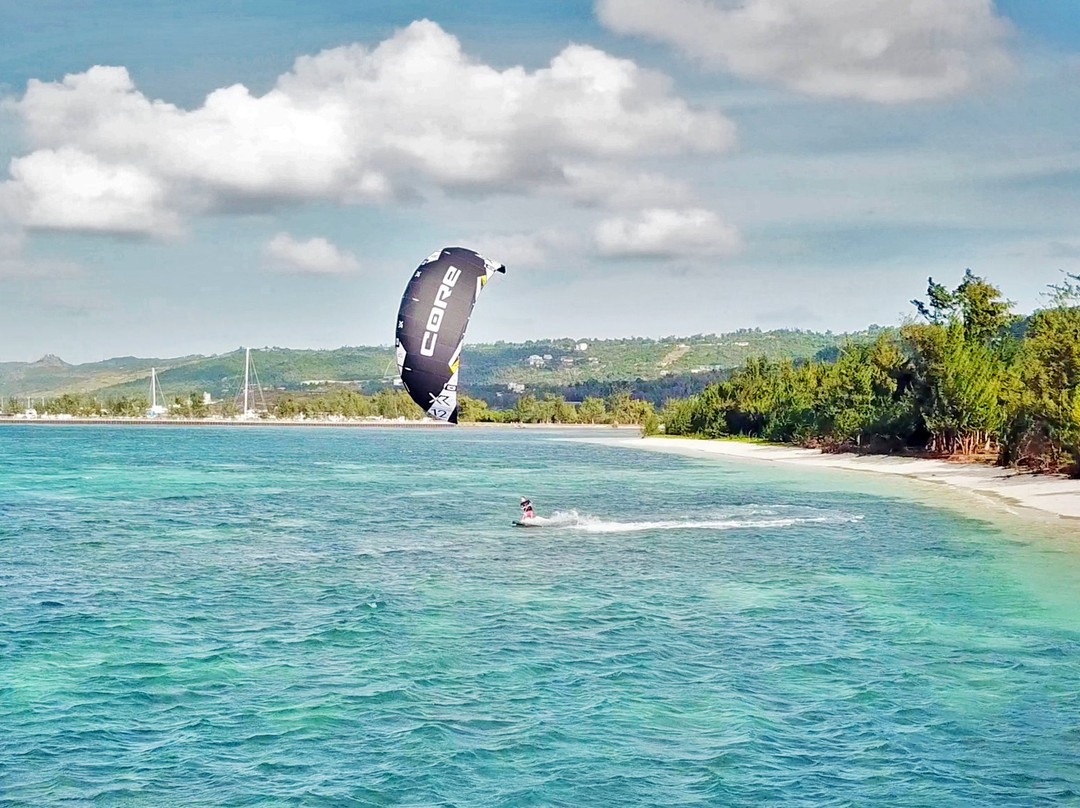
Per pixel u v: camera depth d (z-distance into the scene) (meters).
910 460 103.50
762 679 25.58
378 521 60.84
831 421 124.88
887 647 28.61
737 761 20.25
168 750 20.89
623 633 30.47
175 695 24.42
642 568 42.44
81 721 22.55
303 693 24.53
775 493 77.06
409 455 146.88
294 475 102.62
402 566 43.31
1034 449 82.69
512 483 90.69
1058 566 41.66
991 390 98.50
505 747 21.02
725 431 176.38
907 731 21.86
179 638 30.05
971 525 54.91
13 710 23.23
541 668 26.62
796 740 21.41
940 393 102.50
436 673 26.17
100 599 36.03
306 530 56.47
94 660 27.55
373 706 23.56
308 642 29.48
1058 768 19.91
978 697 24.09
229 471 109.19
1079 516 57.59
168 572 41.94
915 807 18.20
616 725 22.27
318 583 39.19
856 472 96.50
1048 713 22.97
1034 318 93.31
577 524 57.81
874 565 42.50
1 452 151.00
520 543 50.59
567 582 39.19
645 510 65.94
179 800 18.56
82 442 195.12
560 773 19.72
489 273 26.25
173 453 151.62
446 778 19.47
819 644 29.02
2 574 41.47
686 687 24.97
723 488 82.19
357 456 144.25
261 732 21.91
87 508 69.19
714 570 41.81
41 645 29.20
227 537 53.53
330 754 20.67
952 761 20.23
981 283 117.94
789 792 18.88
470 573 41.44
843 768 19.92
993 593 36.25
